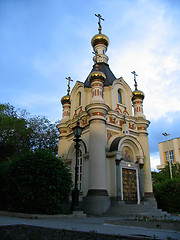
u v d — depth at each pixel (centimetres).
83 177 1695
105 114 1705
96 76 1819
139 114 2127
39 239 451
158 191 1912
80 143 1864
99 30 2695
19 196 1020
